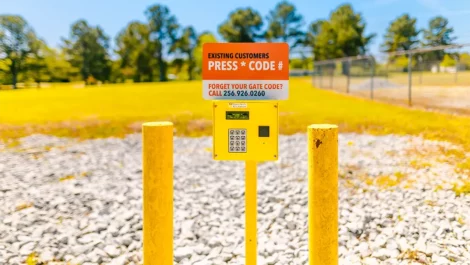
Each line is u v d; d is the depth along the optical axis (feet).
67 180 21.04
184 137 34.71
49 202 17.24
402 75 108.27
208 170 23.44
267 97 9.00
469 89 58.13
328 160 8.14
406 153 24.71
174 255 12.45
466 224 14.10
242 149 9.03
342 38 223.51
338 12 235.61
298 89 96.22
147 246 8.56
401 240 13.05
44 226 14.62
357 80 102.68
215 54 9.00
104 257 12.40
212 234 14.35
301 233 14.35
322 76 100.58
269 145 9.00
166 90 112.98
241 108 8.98
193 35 272.51
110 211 16.46
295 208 16.81
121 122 43.04
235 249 12.96
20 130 38.06
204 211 16.69
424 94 58.75
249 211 9.11
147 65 255.91
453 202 16.19
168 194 8.50
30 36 190.60
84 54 240.12
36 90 125.70
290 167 23.75
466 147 24.98
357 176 20.84
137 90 116.37
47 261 12.03
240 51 8.96
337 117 41.50
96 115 51.21
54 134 36.09
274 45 8.91
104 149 29.91
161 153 8.35
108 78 247.09
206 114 49.90
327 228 8.25
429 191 17.65
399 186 18.74
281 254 12.53
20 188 19.42
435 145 26.20
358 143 28.84
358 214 15.48
